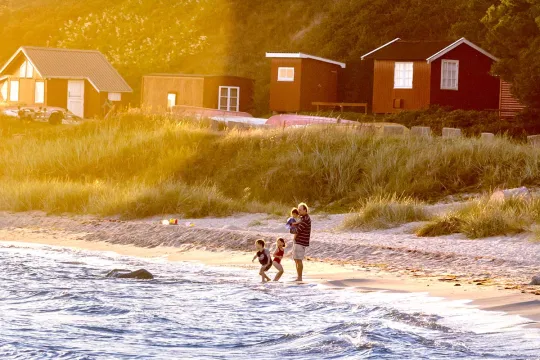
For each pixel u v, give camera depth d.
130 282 34.12
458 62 109.12
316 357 21.59
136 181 67.69
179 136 72.31
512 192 48.28
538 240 39.94
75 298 30.27
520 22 88.31
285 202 60.38
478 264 35.53
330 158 61.91
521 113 88.31
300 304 28.73
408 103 108.75
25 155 75.88
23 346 22.97
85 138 78.50
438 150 60.84
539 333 23.03
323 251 41.22
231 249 43.72
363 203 55.91
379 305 27.72
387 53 111.12
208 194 58.12
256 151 67.31
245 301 29.56
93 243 48.06
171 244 45.97
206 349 22.73
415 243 41.56
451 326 24.25
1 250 44.66
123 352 22.44
